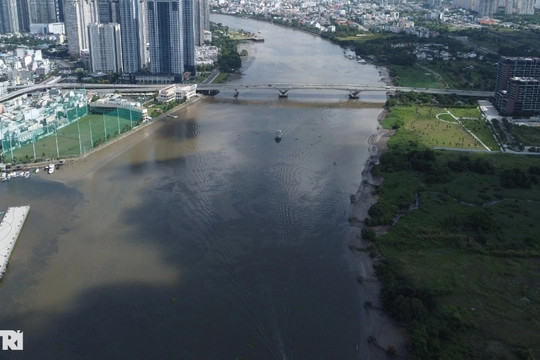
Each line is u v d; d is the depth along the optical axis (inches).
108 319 7849.4
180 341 7406.5
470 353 7042.3
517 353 7017.7
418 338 7229.3
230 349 7258.9
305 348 7303.2
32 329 7667.3
